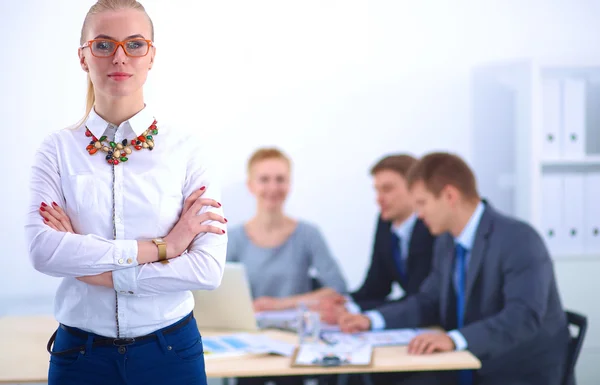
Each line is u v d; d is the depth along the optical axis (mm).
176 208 1728
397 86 4598
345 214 4605
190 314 1745
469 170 3064
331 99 4578
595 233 3949
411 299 3166
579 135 3967
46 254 1616
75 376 1654
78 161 1688
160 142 1729
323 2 4562
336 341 2754
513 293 2865
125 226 1674
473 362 2441
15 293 4312
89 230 1670
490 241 2971
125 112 1709
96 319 1649
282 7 4539
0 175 4328
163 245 1653
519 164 4164
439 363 2424
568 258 3875
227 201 4531
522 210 4113
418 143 4602
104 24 1639
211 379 3818
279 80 4555
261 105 4551
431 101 4594
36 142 4355
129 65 1652
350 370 2381
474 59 4578
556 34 4605
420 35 4590
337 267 4191
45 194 1681
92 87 1771
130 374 1649
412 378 2967
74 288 1674
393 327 3047
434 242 3785
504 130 4352
